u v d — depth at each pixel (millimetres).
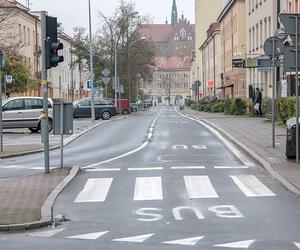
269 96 46031
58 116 15305
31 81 52938
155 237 8039
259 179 13562
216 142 23281
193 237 7992
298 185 12344
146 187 12578
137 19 72438
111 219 9406
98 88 73562
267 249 7258
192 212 9852
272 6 45156
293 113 26438
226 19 76875
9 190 12078
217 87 87500
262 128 28203
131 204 10703
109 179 13797
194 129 30922
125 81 71812
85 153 20234
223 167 15727
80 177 14172
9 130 34281
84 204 10789
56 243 7816
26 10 63969
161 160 17531
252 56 53844
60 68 85125
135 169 15516
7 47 47219
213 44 91188
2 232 8617
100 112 47969
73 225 9000
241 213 9711
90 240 7953
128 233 8336
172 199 11125
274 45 18656
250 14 56375
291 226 8648
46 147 14570
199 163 16656
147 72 75938
